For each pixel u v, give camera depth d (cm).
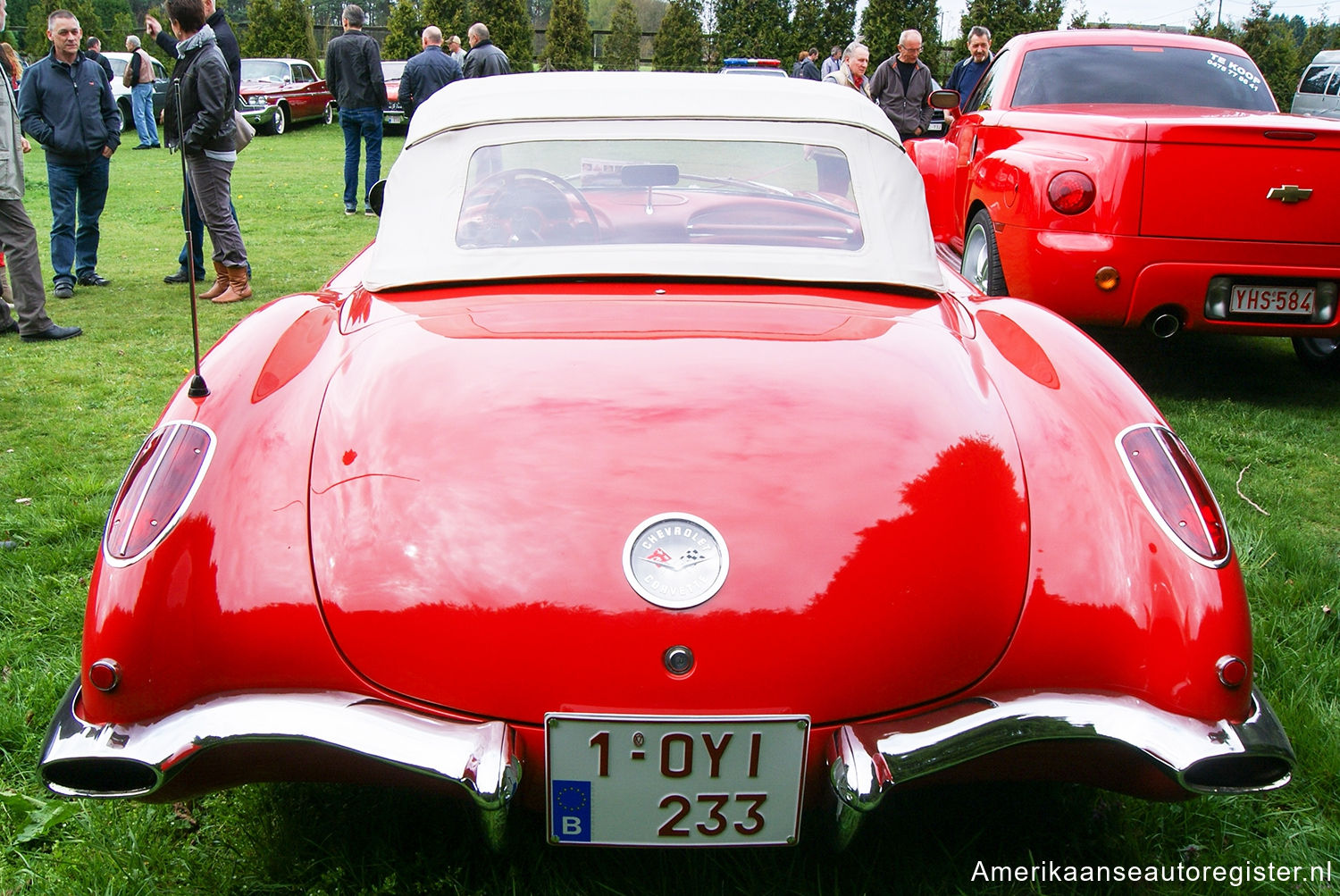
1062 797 198
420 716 154
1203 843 188
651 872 178
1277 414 440
